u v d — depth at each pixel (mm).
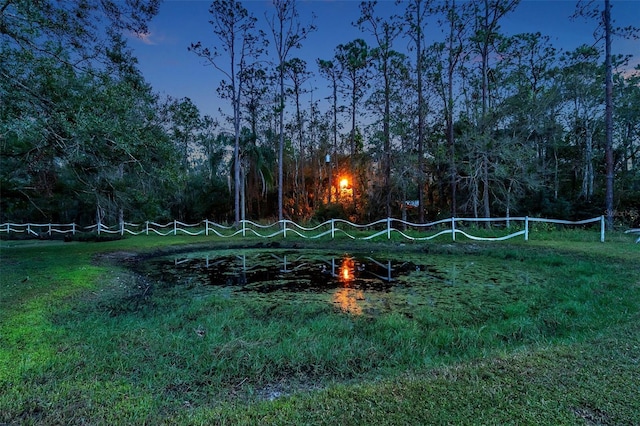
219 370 3195
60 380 2891
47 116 6297
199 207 25516
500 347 3723
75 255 10008
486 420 2154
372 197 19688
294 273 8133
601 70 16734
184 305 5398
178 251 11977
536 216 15445
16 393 2660
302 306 5285
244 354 3512
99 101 6840
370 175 20141
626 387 2482
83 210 25062
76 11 6215
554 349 3225
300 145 25734
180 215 26562
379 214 19547
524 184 15336
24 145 8797
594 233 11297
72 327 4199
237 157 18906
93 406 2521
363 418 2240
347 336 4078
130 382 2912
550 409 2242
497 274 7453
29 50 5922
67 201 21984
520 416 2180
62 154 8008
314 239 13414
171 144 9633
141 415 2418
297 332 4125
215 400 2703
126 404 2557
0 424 2311
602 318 4348
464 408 2295
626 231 11102
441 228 14969
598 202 15641
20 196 14539
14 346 3529
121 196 15117
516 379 2650
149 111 8719
